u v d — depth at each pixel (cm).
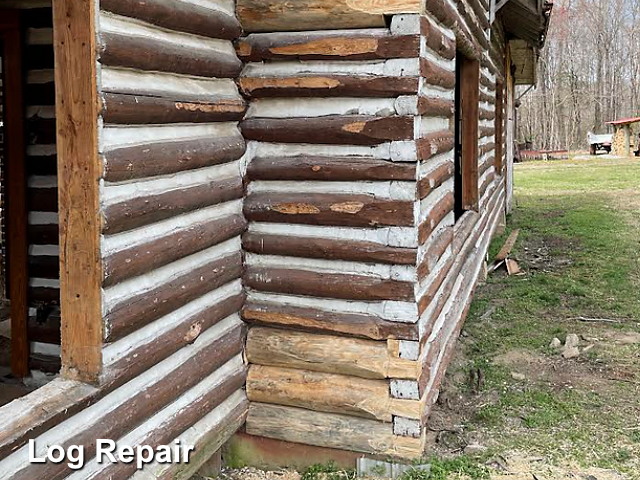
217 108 368
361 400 399
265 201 403
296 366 411
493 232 1102
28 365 491
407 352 389
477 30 674
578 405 515
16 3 464
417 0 365
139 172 302
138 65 299
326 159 391
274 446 423
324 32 385
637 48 5372
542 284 880
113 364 291
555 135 5119
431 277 441
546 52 5256
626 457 434
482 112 825
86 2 269
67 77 275
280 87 392
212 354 379
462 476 406
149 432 325
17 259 484
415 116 375
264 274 409
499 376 572
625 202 1641
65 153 279
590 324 714
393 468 403
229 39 389
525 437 462
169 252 327
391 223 383
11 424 248
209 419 385
